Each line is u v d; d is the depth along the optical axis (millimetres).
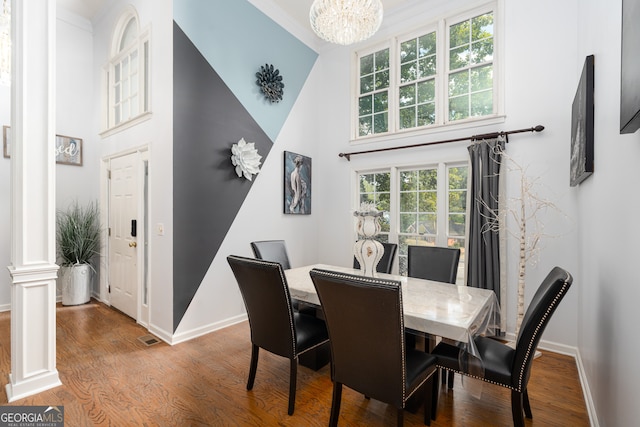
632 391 1221
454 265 2652
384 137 3951
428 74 3711
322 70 4574
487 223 3031
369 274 2387
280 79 3893
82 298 3996
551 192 2820
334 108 4441
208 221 3160
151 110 3105
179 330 2912
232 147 3338
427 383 1770
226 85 3326
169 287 2893
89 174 4328
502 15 3098
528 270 2932
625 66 1067
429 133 3594
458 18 3488
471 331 1599
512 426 1806
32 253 2086
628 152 1300
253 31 3619
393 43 3938
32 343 2074
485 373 1643
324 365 2506
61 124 4098
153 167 3094
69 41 4156
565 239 2746
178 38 2891
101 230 4109
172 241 2867
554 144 2811
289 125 4105
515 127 3021
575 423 1832
